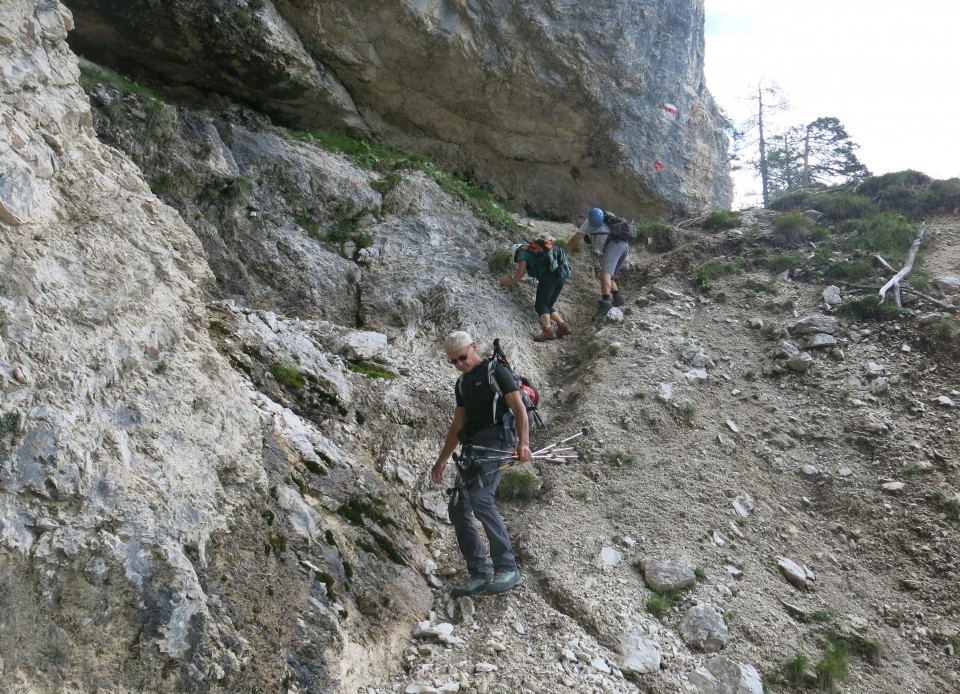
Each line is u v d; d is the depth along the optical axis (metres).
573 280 9.08
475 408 4.62
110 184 4.48
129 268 4.04
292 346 5.82
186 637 3.07
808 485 6.20
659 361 7.39
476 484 4.50
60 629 2.80
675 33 11.63
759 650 4.63
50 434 3.07
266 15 8.30
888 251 9.20
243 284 6.88
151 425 3.56
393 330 7.29
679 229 10.35
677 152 11.66
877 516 5.87
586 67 10.30
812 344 7.68
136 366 3.72
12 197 3.60
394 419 5.84
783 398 7.14
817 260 9.12
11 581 2.74
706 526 5.52
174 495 3.40
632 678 4.20
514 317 7.95
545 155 10.95
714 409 6.92
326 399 5.55
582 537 5.21
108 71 7.80
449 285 7.75
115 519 3.10
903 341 7.58
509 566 4.49
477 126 10.45
